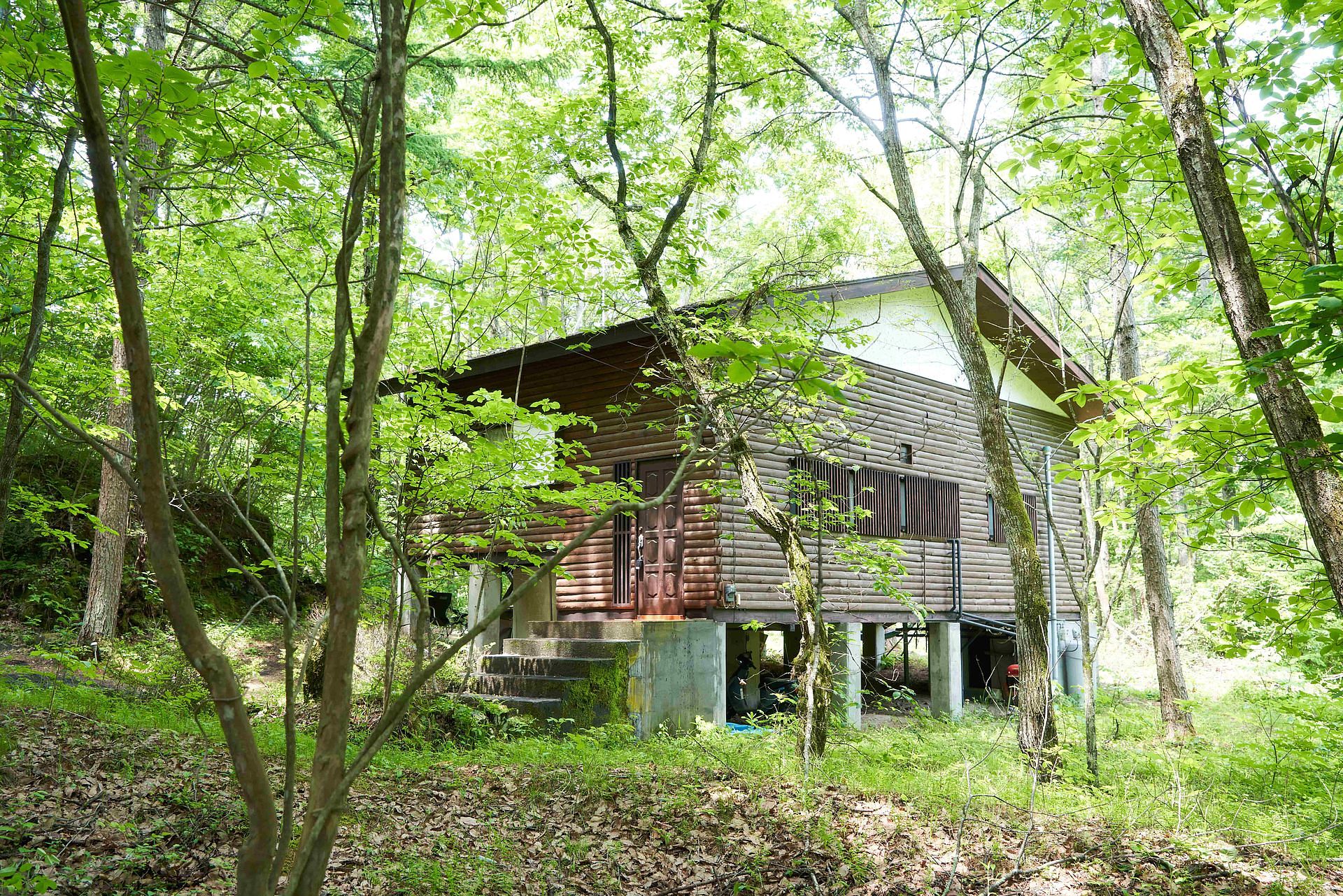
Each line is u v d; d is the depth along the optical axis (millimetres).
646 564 10281
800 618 7371
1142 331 16328
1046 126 7965
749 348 1783
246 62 3836
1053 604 12711
